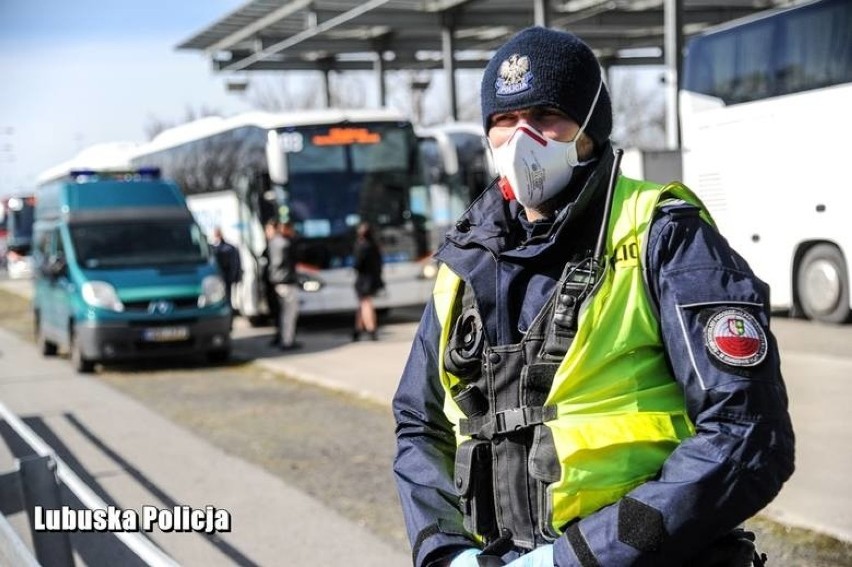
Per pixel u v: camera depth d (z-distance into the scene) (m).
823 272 14.02
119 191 15.79
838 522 5.53
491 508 2.05
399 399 2.32
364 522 6.48
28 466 4.50
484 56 31.16
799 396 8.97
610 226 1.97
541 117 2.04
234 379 13.17
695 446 1.77
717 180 15.43
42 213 17.33
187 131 22.83
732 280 1.85
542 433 1.93
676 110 18.20
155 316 13.95
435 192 22.84
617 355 1.91
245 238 19.41
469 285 2.10
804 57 14.13
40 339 16.94
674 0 18.20
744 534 1.98
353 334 16.38
